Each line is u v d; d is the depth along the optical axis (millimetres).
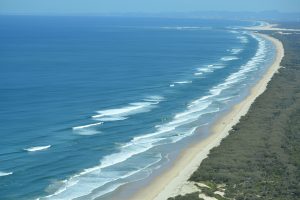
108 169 56125
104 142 65438
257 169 54062
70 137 66688
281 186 48719
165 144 65938
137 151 62625
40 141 64375
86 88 99688
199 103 90688
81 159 58844
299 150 61312
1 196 47656
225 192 47438
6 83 102125
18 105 82562
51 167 55812
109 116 78188
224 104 90688
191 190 48844
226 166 54906
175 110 84375
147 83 108188
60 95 91875
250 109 86125
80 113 79062
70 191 49625
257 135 68312
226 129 73688
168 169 56438
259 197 45812
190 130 72875
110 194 49188
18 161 57031
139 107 85000
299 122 76812
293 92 102250
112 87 101750
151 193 49406
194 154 61906
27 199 47250
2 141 63562
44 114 77500
